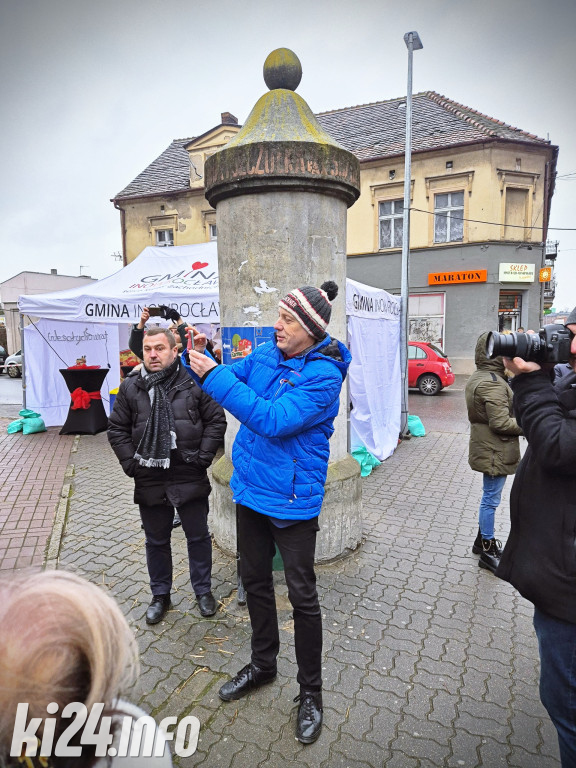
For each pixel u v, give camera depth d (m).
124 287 7.93
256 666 2.36
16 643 0.64
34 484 5.75
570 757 1.57
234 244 3.37
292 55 3.45
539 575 1.53
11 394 15.46
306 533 2.12
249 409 1.90
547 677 1.57
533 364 1.55
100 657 0.68
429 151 18.28
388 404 7.46
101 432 8.78
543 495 1.56
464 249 18.53
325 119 22.05
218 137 20.61
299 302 2.00
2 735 0.62
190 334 2.17
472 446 3.55
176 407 2.82
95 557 3.78
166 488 2.84
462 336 18.98
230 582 3.36
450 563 3.67
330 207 3.38
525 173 18.02
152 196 21.64
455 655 2.63
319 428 2.10
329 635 2.80
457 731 2.13
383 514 4.71
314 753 2.02
